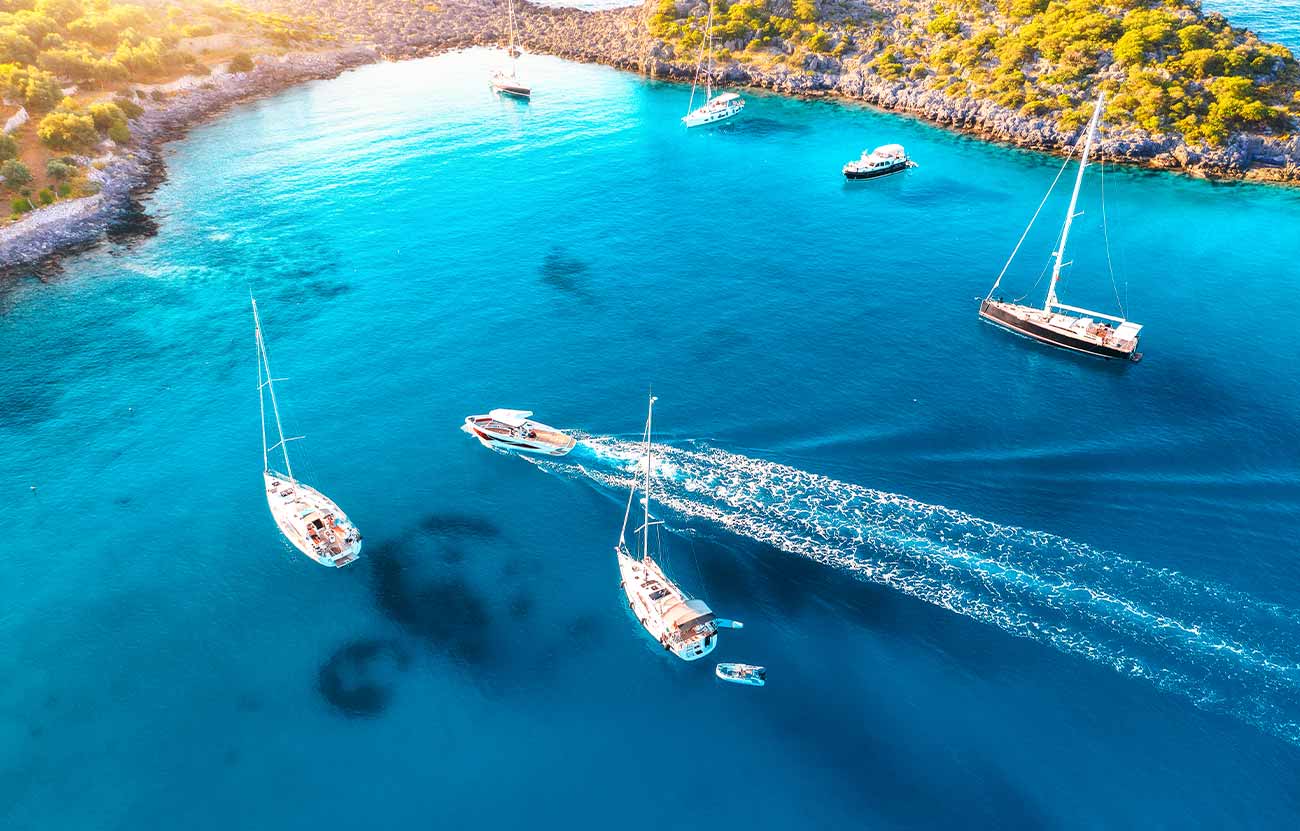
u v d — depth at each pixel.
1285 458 90.56
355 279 134.25
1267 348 110.56
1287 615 72.31
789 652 71.19
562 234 148.50
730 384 106.00
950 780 61.53
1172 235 141.00
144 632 74.62
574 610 76.00
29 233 146.50
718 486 88.62
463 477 91.56
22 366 112.38
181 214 159.12
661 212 156.62
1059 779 61.31
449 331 119.44
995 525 82.56
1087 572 77.06
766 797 60.97
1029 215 151.12
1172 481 87.69
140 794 62.16
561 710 67.44
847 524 83.19
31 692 69.56
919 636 71.94
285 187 170.50
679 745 64.56
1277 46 179.88
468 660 71.56
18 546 83.69
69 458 95.62
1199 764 61.88
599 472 91.44
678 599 72.12
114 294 130.62
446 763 63.78
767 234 147.38
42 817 60.97
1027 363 109.81
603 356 112.69
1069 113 179.12
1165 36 183.25
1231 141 163.88
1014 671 68.81
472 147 190.88
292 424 100.81
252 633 74.44
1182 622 72.06
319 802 61.34
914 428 97.19
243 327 121.12
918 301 125.56
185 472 93.44
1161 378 105.44
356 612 76.19
